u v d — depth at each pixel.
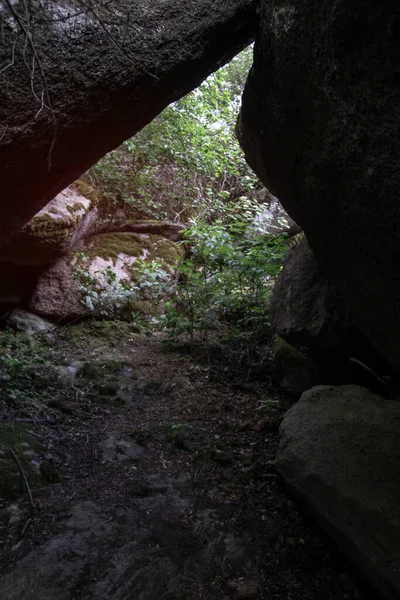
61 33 2.45
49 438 3.27
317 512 2.54
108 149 3.14
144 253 6.73
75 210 5.39
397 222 1.95
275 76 2.51
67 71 2.50
